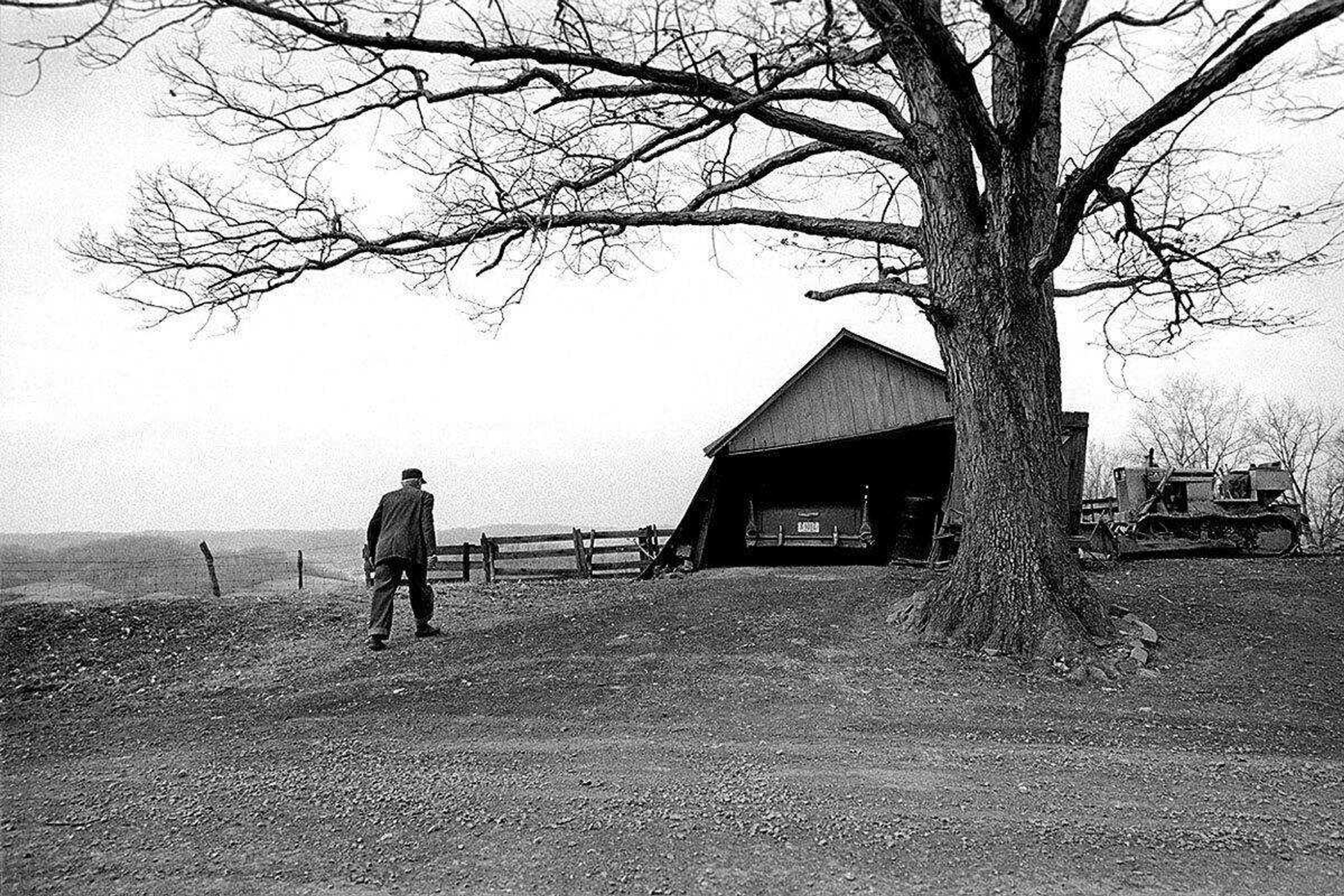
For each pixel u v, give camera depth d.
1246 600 10.77
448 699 7.59
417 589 10.70
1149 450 18.39
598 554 18.52
